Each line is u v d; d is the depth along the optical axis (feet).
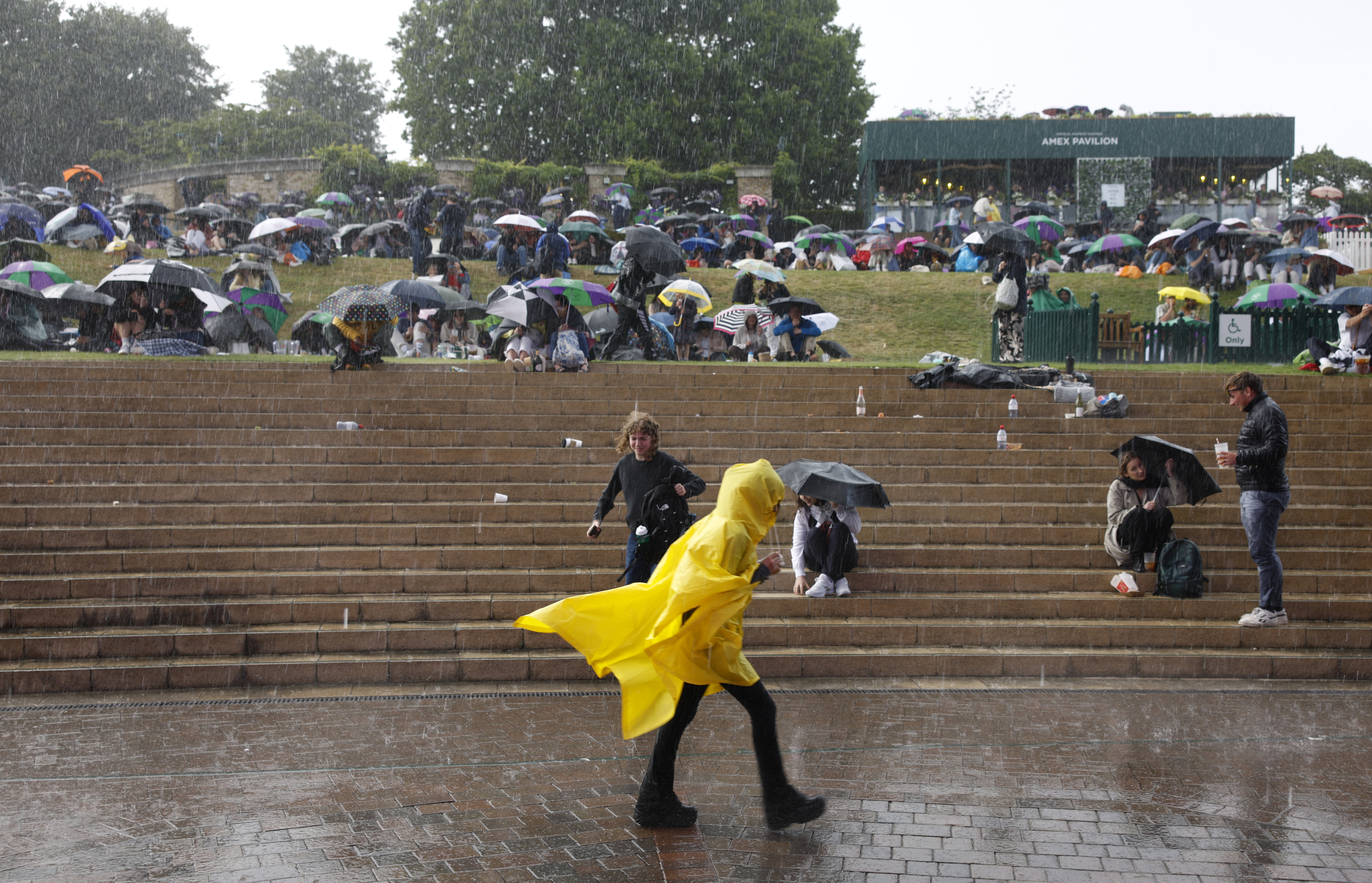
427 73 134.10
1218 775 16.78
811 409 37.06
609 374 39.22
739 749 18.01
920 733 19.02
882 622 25.03
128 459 31.01
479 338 52.37
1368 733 19.22
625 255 61.87
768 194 119.85
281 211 87.56
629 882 12.75
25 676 21.45
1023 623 25.17
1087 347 52.49
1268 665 23.44
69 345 49.24
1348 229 83.66
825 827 14.52
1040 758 17.54
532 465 31.83
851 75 142.41
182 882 12.60
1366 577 26.99
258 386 36.17
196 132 138.21
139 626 23.76
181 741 18.33
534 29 132.87
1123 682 23.02
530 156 132.36
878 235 84.89
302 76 174.91
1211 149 108.06
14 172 144.56
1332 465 34.01
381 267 71.15
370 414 35.19
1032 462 33.47
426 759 17.34
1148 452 27.48
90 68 150.92
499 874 12.94
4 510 27.25
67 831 14.12
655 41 131.13
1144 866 13.33
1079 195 109.19
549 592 25.93
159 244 77.00
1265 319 52.39
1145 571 27.25
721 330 50.44
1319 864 13.44
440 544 27.78
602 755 17.62
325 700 21.15
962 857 13.56
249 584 25.12
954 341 62.90
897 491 31.32
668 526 20.22
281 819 14.64
